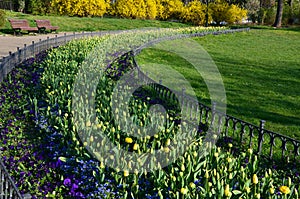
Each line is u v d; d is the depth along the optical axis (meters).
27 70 10.94
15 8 32.16
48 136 6.03
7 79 9.68
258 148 5.91
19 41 19.14
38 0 31.27
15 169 5.31
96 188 4.48
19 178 5.06
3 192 4.19
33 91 8.68
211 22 36.59
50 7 31.91
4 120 7.14
